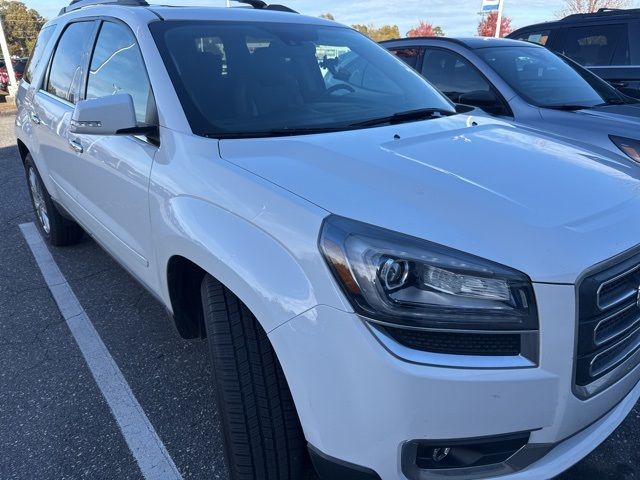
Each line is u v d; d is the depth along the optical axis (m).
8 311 3.60
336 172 1.86
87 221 3.29
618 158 2.35
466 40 5.19
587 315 1.56
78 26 3.55
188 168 2.09
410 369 1.46
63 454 2.36
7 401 2.71
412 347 1.49
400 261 1.50
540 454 1.66
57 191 3.82
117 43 2.87
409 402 1.48
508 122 2.86
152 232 2.29
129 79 2.66
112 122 2.25
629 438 2.41
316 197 1.71
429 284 1.49
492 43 5.19
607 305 1.61
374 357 1.47
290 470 1.84
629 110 4.32
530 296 1.49
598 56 7.09
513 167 2.00
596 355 1.63
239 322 1.81
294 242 1.62
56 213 4.32
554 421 1.58
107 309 3.60
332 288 1.52
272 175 1.87
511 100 4.54
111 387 2.80
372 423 1.51
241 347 1.80
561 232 1.60
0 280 4.06
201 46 2.62
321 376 1.55
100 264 4.31
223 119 2.34
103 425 2.53
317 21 3.31
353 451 1.56
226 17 2.91
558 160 2.12
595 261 1.56
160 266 2.25
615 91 5.07
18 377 2.90
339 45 3.12
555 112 4.30
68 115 3.30
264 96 2.55
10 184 7.03
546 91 4.66
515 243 1.54
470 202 1.69
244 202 1.81
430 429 1.51
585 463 2.27
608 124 3.99
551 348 1.50
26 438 2.46
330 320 1.52
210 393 2.74
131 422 2.54
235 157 2.06
